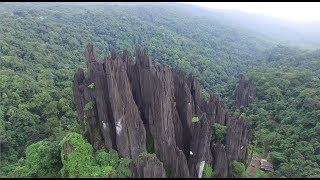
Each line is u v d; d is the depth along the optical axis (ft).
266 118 427.74
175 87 247.70
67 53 641.40
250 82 515.50
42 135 367.66
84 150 211.82
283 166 289.12
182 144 241.35
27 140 363.56
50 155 227.61
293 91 494.18
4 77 464.65
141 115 232.32
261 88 524.11
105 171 200.54
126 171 199.21
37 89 459.73
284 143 350.64
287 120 407.85
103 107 223.10
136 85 236.22
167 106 220.84
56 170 225.35
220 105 276.00
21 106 416.26
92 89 234.38
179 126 239.30
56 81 517.55
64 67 571.28
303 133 366.02
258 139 337.72
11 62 517.96
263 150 321.52
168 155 214.48
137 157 208.74
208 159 222.48
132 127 217.77
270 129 403.75
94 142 225.76
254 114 452.35
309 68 645.51
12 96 433.07
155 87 220.02
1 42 570.46
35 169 225.97
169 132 223.92
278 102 458.09
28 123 388.78
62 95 453.58
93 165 208.44
